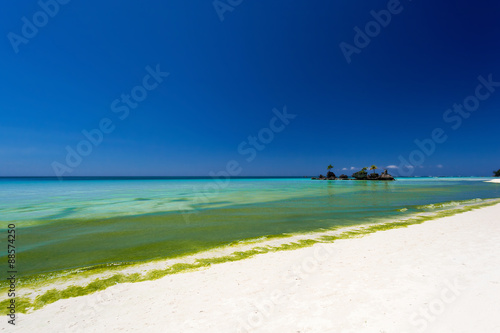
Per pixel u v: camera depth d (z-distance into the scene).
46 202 27.94
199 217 18.70
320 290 6.38
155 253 10.73
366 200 29.66
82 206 24.73
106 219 17.94
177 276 8.09
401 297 5.71
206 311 5.69
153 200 30.03
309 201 28.75
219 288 6.95
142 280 7.92
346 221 16.95
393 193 39.62
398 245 10.32
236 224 16.31
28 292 7.30
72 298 6.86
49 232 14.38
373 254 9.23
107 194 38.75
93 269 9.02
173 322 5.29
